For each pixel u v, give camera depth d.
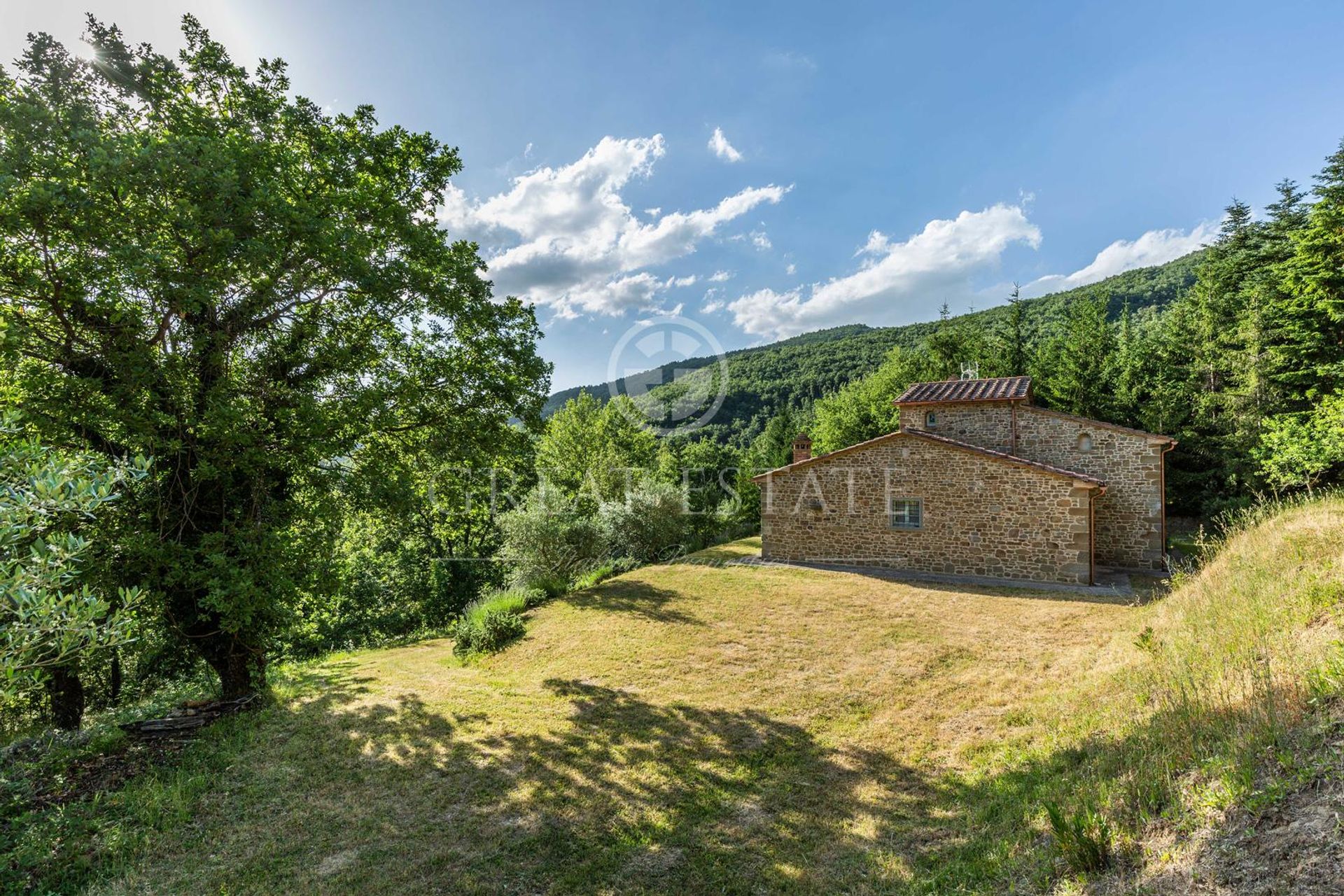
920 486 16.02
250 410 9.27
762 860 4.78
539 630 12.73
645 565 20.23
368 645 23.20
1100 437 16.80
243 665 9.95
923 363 40.69
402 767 6.84
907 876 4.24
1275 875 2.63
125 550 7.95
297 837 5.48
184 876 4.91
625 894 4.49
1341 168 21.16
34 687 5.26
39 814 5.70
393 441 11.89
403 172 12.05
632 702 8.46
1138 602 11.38
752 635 11.09
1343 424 12.89
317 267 9.73
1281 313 23.61
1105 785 4.18
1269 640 5.41
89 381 8.00
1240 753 3.57
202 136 8.50
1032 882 3.51
